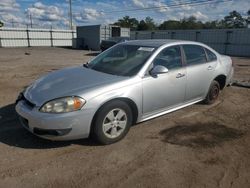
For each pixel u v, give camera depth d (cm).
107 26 3419
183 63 458
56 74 416
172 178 290
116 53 457
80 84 356
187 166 315
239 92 686
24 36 3703
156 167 311
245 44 2384
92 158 328
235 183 284
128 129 381
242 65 1470
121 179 286
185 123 452
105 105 344
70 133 327
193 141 383
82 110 326
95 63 457
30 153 336
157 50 420
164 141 380
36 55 2119
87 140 375
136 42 476
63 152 341
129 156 335
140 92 381
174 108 458
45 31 3928
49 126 316
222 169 311
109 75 389
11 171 295
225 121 467
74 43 3691
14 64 1338
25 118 334
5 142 364
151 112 414
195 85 484
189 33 2830
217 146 370
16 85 743
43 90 351
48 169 301
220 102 584
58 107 319
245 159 335
